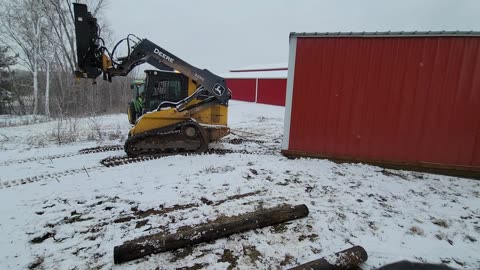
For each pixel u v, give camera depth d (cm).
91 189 390
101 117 1459
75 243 263
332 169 501
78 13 481
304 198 369
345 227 297
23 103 2027
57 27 1903
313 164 525
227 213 320
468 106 477
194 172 466
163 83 657
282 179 441
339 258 227
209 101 608
